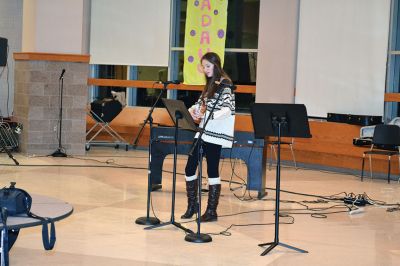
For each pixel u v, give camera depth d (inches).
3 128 397.7
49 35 391.9
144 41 476.7
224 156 280.4
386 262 180.1
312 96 409.7
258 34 429.4
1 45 310.8
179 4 475.2
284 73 415.2
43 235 147.1
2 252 130.3
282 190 303.6
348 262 178.9
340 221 235.6
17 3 490.0
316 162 392.2
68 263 167.5
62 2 392.5
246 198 277.1
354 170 373.1
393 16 385.4
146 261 172.7
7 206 137.7
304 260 179.3
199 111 212.2
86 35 481.4
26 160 367.9
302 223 229.6
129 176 326.0
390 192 308.5
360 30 390.0
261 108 179.3
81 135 405.1
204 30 456.4
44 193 267.4
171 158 412.2
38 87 390.6
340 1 397.1
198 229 197.0
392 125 337.1
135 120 470.3
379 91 383.9
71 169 342.0
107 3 481.7
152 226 212.2
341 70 398.0
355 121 373.7
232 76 456.1
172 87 468.1
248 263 174.2
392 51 385.7
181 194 279.6
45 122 394.3
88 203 250.4
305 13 410.6
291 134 179.6
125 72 486.9
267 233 211.2
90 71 494.3
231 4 453.7
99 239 194.2
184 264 171.2
